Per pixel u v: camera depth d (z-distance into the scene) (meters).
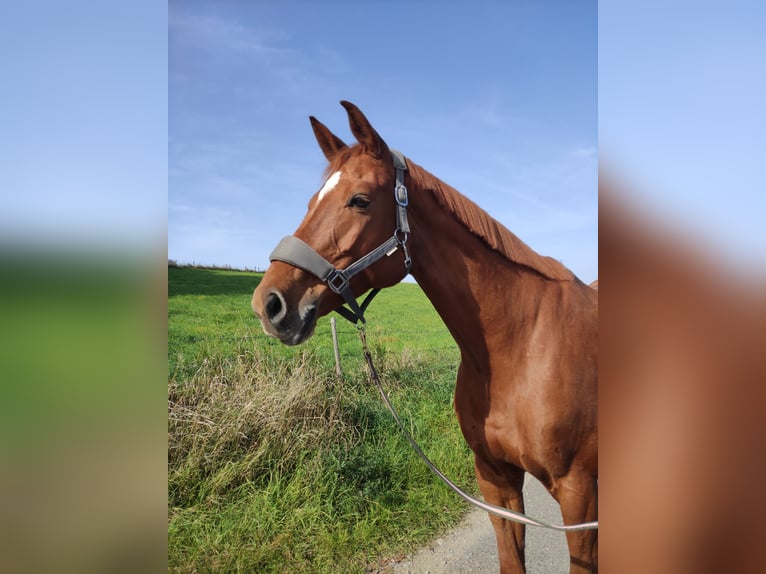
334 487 3.15
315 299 1.61
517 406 1.67
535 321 1.70
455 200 1.74
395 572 2.63
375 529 2.98
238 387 3.64
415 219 1.71
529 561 2.62
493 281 1.71
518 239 1.82
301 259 1.58
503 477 1.85
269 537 2.79
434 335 9.09
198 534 2.72
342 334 8.70
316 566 2.66
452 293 1.72
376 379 1.79
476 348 1.74
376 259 1.64
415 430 4.17
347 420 3.85
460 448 4.04
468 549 2.83
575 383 1.63
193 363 4.02
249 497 3.00
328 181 1.68
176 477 2.96
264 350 4.47
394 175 1.70
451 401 4.96
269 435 3.34
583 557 1.67
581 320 1.72
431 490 3.43
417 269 1.75
